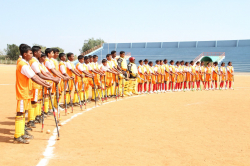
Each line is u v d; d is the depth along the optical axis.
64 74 9.35
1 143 5.53
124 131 6.69
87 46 97.94
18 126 5.54
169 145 5.52
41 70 6.94
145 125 7.39
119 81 14.39
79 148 5.27
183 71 18.08
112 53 13.76
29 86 5.88
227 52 58.84
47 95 8.55
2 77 26.95
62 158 4.68
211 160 4.67
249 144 5.66
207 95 15.16
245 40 60.66
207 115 8.95
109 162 4.50
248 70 51.31
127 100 12.86
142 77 16.00
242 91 17.64
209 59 49.97
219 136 6.27
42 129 6.54
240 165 4.46
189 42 64.81
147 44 68.25
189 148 5.33
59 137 6.08
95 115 8.85
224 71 18.95
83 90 10.67
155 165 4.39
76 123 7.60
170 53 62.44
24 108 5.63
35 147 5.31
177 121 7.95
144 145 5.50
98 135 6.29
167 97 14.13
